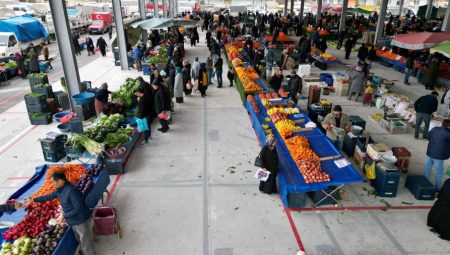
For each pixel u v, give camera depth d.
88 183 6.81
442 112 12.69
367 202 7.73
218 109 13.99
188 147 10.48
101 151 8.66
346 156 9.85
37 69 18.89
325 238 6.61
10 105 14.59
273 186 7.85
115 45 24.42
